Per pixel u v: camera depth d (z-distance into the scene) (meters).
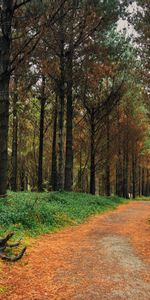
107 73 31.30
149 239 14.70
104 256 11.66
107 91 35.69
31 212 16.14
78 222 19.17
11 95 30.70
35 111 40.00
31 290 8.41
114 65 33.03
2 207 15.38
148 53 28.06
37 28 18.86
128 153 51.19
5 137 18.34
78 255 11.77
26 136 47.66
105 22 25.34
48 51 24.70
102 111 36.94
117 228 17.88
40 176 31.23
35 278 9.28
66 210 20.27
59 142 26.53
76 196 27.20
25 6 18.62
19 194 21.75
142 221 21.06
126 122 47.59
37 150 50.41
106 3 24.19
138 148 54.81
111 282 9.07
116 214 25.22
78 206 23.28
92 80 30.59
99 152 41.94
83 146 43.03
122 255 11.80
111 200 36.34
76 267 10.36
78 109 36.81
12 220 14.33
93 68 28.62
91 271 9.98
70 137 29.16
